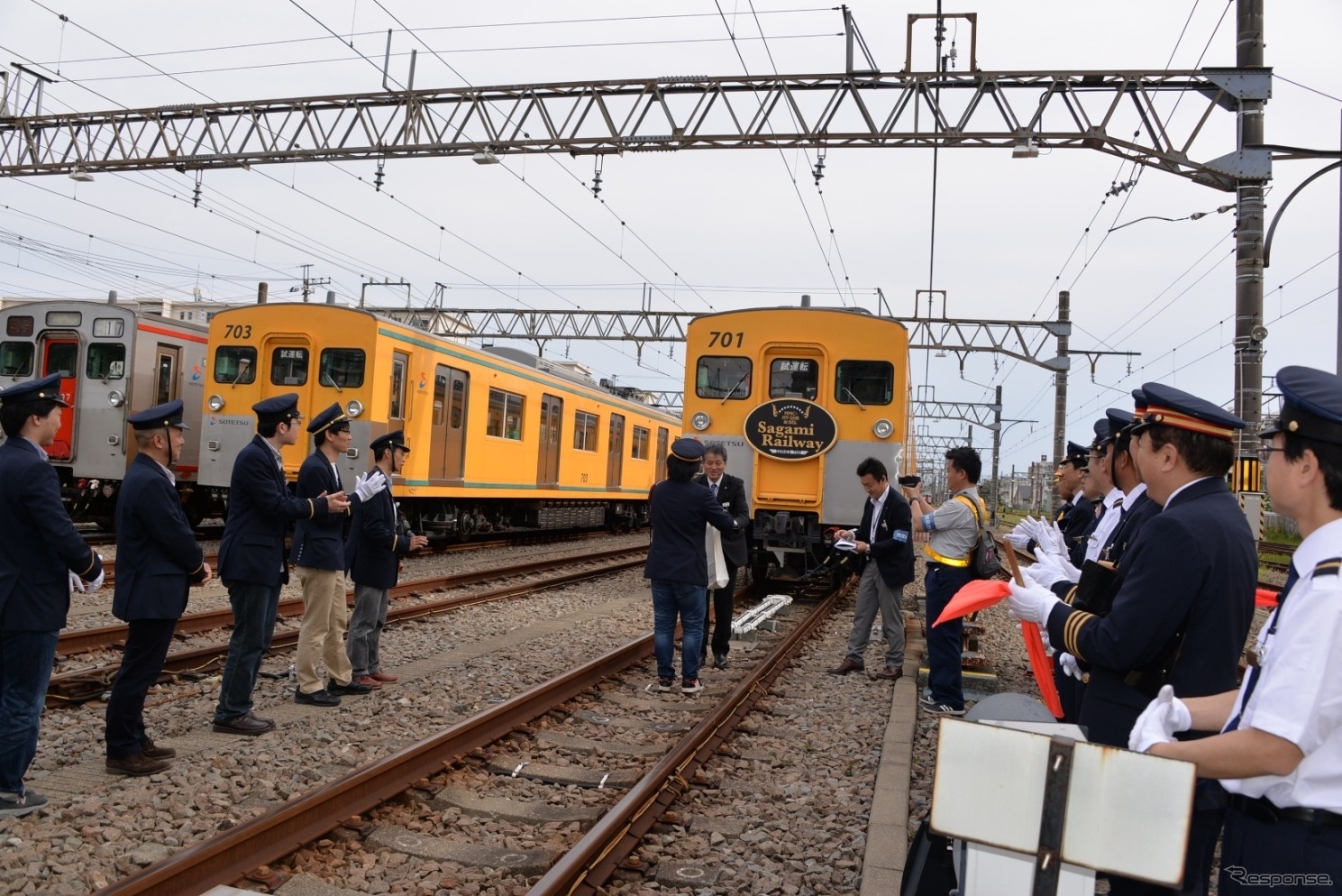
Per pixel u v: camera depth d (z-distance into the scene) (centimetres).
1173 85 1286
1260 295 1078
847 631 1088
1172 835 193
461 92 1480
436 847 419
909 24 1351
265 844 391
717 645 856
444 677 742
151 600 473
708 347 1254
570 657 853
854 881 407
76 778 475
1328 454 212
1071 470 683
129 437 1543
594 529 2802
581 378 2427
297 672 640
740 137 1390
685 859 425
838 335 1216
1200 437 275
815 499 1206
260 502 552
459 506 1791
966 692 772
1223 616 261
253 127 1588
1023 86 1331
